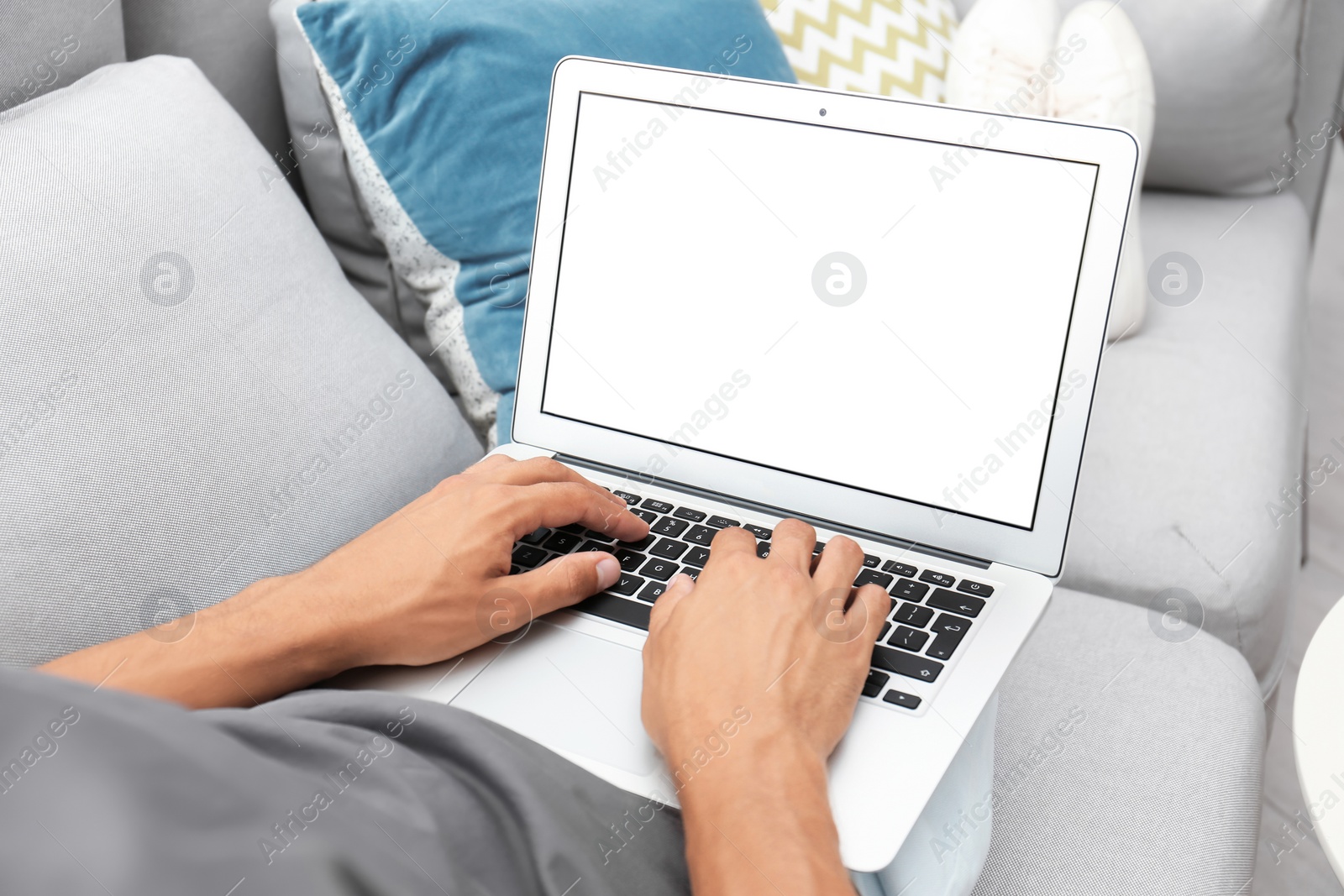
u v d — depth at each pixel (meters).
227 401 0.69
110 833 0.25
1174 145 1.41
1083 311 0.64
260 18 1.06
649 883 0.45
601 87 0.75
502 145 0.94
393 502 0.78
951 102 1.19
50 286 0.64
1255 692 0.76
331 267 0.86
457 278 0.99
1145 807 0.66
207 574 0.64
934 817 0.56
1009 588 0.65
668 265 0.75
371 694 0.46
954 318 0.67
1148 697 0.74
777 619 0.54
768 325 0.72
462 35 0.92
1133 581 0.94
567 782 0.47
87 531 0.59
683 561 0.68
